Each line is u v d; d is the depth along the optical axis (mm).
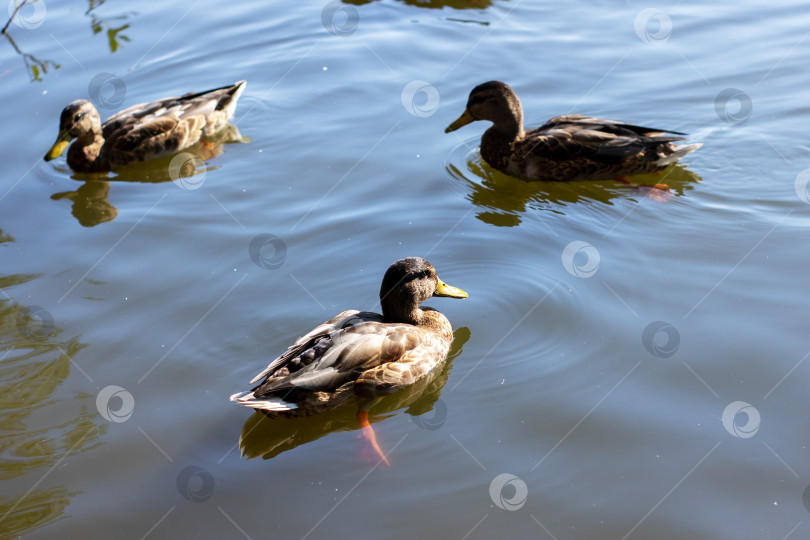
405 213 5508
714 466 4961
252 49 6141
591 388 5090
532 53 6027
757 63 5902
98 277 5363
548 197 5566
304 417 5094
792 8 6152
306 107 5879
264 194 5582
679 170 5594
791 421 5012
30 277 5371
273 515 4934
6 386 5133
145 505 4953
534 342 5188
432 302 5305
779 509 4902
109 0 6398
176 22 6277
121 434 5055
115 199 5613
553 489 4945
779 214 5438
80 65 6070
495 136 5656
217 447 5035
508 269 5348
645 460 4977
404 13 6281
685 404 5047
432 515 4922
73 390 5125
